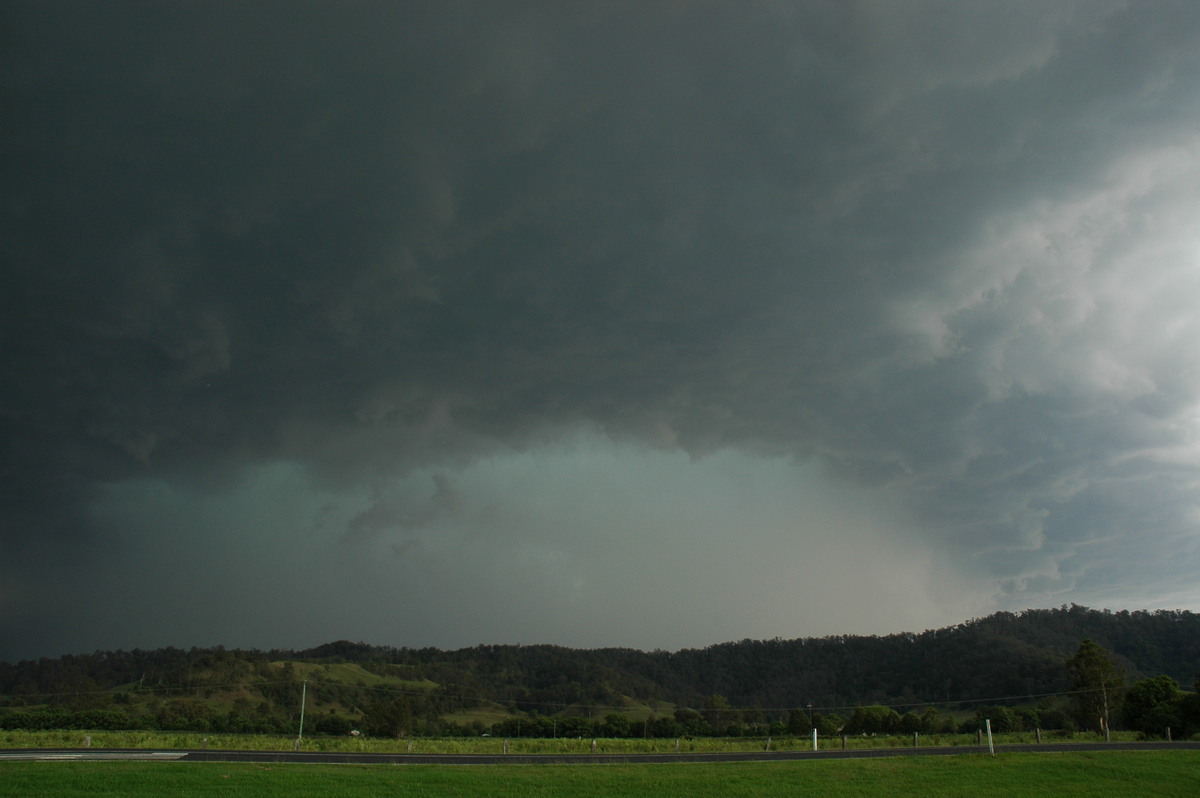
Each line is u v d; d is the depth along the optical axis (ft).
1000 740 219.61
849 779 115.96
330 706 504.84
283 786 99.55
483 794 99.14
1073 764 129.70
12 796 88.22
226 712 441.68
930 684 619.26
